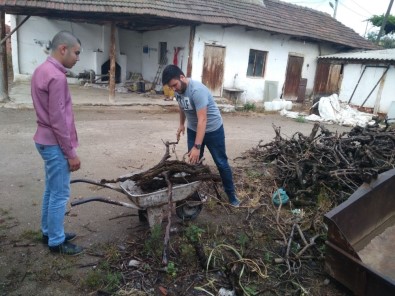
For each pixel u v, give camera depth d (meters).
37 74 2.76
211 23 12.27
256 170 5.89
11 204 4.20
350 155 5.44
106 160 6.16
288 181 5.18
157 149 7.07
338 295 2.95
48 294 2.74
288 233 3.86
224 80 14.41
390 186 3.63
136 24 14.20
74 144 3.07
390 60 14.15
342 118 13.22
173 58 14.40
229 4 14.70
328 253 3.02
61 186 3.04
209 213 4.29
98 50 16.34
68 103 2.90
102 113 10.73
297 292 2.96
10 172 5.26
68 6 9.93
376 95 15.05
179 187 3.49
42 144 2.87
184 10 12.02
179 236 3.66
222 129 4.08
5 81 10.48
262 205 4.57
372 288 2.65
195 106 3.69
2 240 3.42
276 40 15.59
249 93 15.41
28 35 14.86
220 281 3.03
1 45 10.19
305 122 12.69
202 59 13.42
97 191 4.76
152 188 3.72
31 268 3.02
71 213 4.07
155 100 12.80
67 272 2.99
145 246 3.37
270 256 3.45
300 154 5.61
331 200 4.66
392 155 5.39
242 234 3.76
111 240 3.54
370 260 3.22
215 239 3.67
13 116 9.25
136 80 16.41
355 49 18.97
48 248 3.33
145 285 2.91
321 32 17.45
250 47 14.73
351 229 3.23
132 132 8.48
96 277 2.90
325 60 16.86
